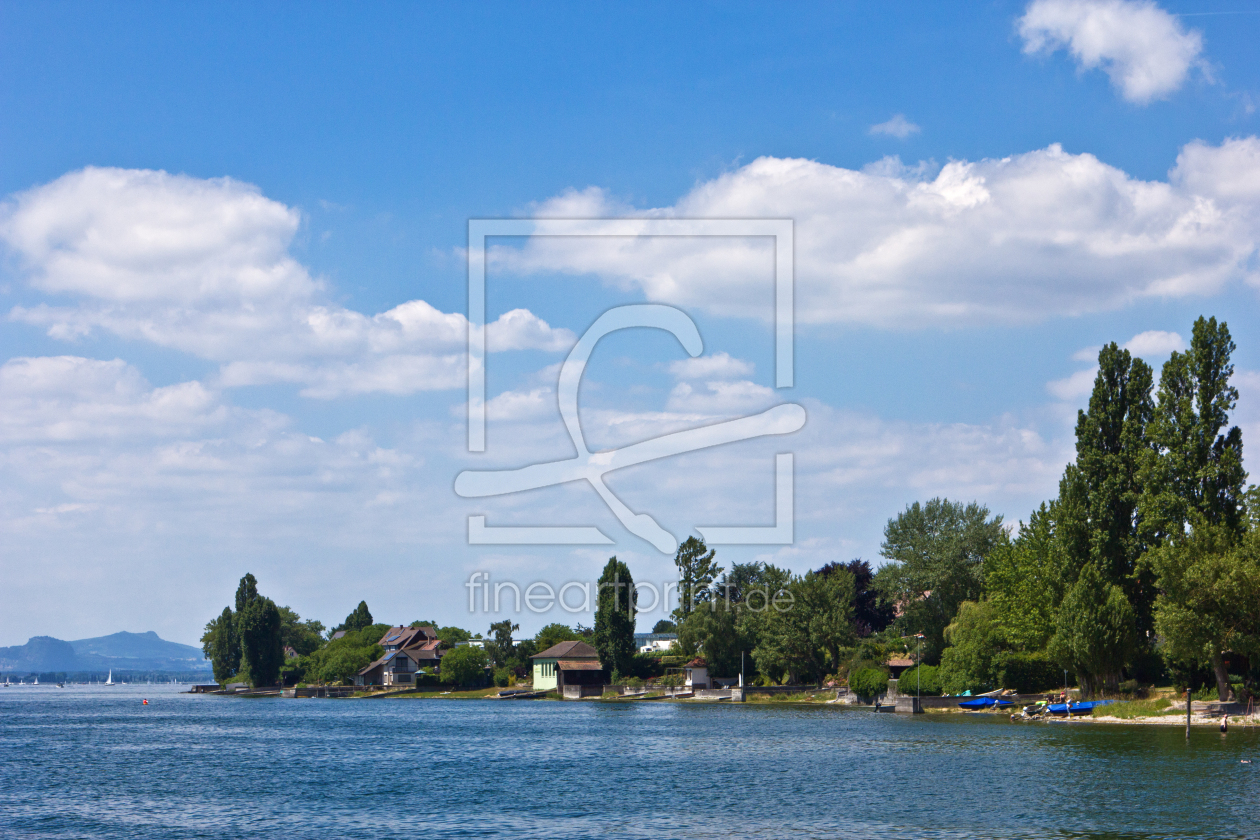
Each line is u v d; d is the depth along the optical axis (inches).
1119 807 2143.2
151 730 4987.7
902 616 6151.6
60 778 2942.9
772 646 6614.2
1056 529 4205.2
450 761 3312.0
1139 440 4055.1
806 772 2854.3
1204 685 3791.8
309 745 3983.8
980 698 4805.6
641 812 2239.2
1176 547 3506.4
